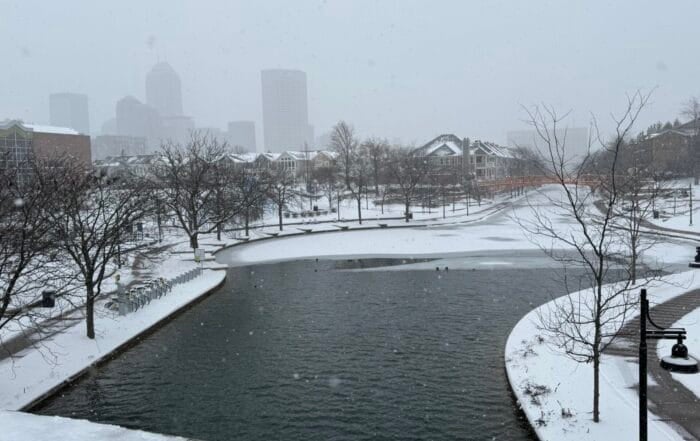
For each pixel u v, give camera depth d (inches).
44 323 1063.0
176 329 1109.7
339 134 6215.6
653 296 1220.5
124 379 845.8
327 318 1174.3
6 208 866.1
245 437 663.8
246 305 1304.1
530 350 889.5
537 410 673.0
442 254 2053.4
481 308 1237.1
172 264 1761.8
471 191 4596.5
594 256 1768.0
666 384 725.9
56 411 735.7
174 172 2356.1
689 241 2198.6
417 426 682.8
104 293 1333.7
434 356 928.3
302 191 4392.2
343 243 2401.6
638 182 1722.4
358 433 668.7
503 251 2090.3
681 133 3944.4
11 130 3435.0
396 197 4306.1
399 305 1278.3
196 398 773.9
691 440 568.4
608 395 698.2
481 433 660.7
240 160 5088.6
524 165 5871.1
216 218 1948.8
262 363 906.7
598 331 633.6
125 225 1152.8
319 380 831.7
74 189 1123.9
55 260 1031.6
